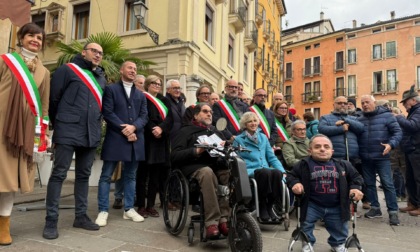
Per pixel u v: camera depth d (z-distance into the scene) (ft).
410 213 18.35
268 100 89.15
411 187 18.92
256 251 9.16
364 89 121.19
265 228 14.16
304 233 10.60
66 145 11.48
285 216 13.47
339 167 10.84
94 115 12.16
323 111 128.57
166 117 15.17
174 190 12.48
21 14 22.44
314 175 10.78
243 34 59.72
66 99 11.77
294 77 137.18
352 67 123.75
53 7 45.57
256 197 12.90
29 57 10.78
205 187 11.02
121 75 14.05
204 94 18.40
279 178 13.47
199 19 41.09
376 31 120.57
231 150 10.98
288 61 139.44
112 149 13.14
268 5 86.69
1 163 9.77
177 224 11.80
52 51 45.50
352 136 16.76
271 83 89.61
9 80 10.16
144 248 10.63
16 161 10.09
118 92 13.51
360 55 122.62
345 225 10.95
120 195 16.71
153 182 15.12
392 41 117.19
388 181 16.11
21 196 18.28
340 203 10.59
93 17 43.29
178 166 12.55
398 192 25.21
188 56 38.04
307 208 10.78
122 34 40.96
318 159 10.94
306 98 132.77
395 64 116.16
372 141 16.60
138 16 34.81
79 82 11.96
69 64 12.14
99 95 12.43
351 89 123.65
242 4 56.80
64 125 11.57
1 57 10.28
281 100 21.52
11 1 21.85
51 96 11.68
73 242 10.86
